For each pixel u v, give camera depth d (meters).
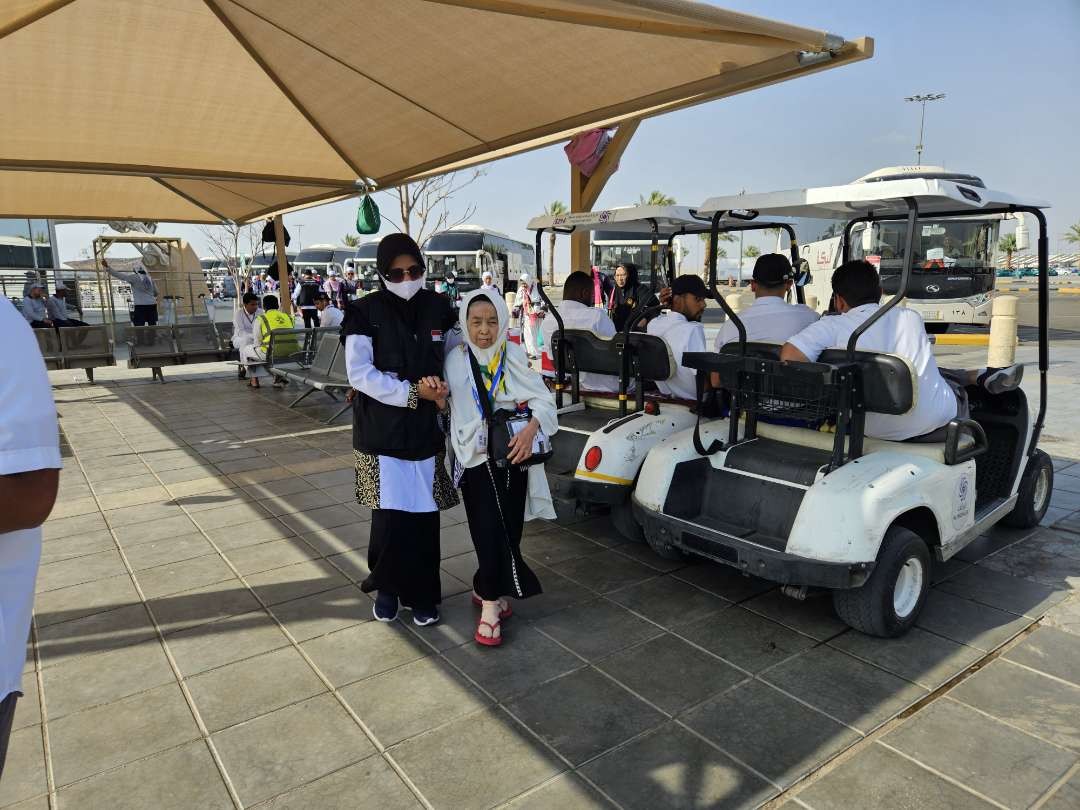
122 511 5.20
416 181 6.82
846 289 3.47
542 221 4.80
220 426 8.06
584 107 4.57
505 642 3.31
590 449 4.08
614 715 2.76
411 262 3.01
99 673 3.11
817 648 3.22
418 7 3.67
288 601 3.77
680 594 3.78
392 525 3.21
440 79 4.61
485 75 4.38
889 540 3.16
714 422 4.10
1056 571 3.96
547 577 4.01
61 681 3.06
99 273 13.58
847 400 3.18
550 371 5.75
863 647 3.22
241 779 2.46
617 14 2.71
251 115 5.77
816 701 2.82
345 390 8.55
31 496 1.31
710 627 3.43
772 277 3.91
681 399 4.52
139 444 7.22
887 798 2.31
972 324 14.26
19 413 1.27
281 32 4.48
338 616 3.60
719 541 3.28
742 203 3.50
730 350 3.76
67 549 4.49
